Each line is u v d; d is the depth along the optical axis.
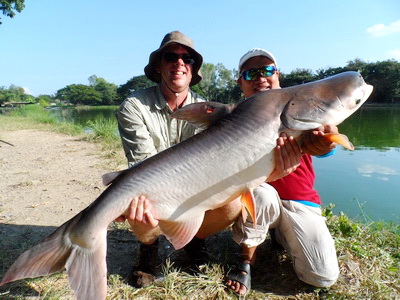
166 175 0.96
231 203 1.13
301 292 1.12
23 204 1.88
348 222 1.49
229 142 0.95
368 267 1.22
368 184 2.59
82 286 0.92
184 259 1.30
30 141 4.46
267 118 0.94
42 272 0.92
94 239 0.95
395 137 5.44
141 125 1.33
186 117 1.02
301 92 0.95
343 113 0.94
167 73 1.34
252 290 1.13
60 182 2.33
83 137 4.73
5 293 1.07
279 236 1.27
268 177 0.99
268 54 1.31
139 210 0.96
